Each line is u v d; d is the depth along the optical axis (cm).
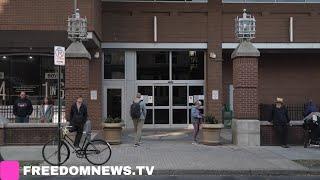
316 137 1805
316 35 2588
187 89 2633
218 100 2550
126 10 2531
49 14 2072
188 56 2634
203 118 1973
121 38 2531
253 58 1869
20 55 2464
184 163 1418
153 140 2028
